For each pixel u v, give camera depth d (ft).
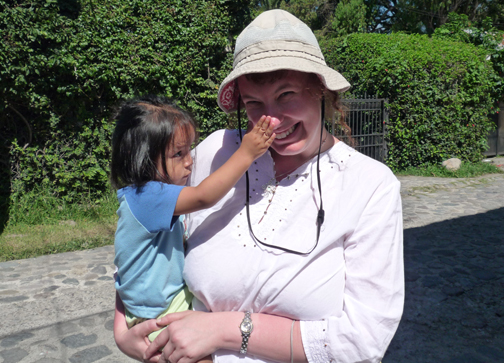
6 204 21.68
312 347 3.85
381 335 3.79
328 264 4.05
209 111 26.48
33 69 20.85
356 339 3.76
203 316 4.21
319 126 4.49
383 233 3.98
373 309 3.83
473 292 13.93
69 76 22.22
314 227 4.20
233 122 5.54
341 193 4.24
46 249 18.37
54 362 10.42
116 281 4.98
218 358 4.17
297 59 3.97
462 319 12.28
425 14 77.71
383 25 87.66
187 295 4.83
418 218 22.86
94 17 22.35
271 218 4.38
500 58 39.04
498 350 10.78
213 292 4.32
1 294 14.12
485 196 27.91
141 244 4.50
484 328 11.82
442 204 25.88
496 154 44.24
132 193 4.56
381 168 4.28
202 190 4.28
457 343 11.10
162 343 4.27
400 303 3.93
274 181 4.57
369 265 3.93
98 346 11.16
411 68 34.22
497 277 15.06
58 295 14.10
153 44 24.09
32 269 16.38
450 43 37.22
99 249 18.83
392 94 35.01
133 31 23.76
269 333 3.99
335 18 81.41
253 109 4.39
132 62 23.53
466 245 18.49
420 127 34.91
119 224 4.64
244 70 3.99
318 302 3.98
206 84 25.88
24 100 21.40
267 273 4.15
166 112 4.77
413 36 37.09
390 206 4.05
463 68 35.55
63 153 22.93
